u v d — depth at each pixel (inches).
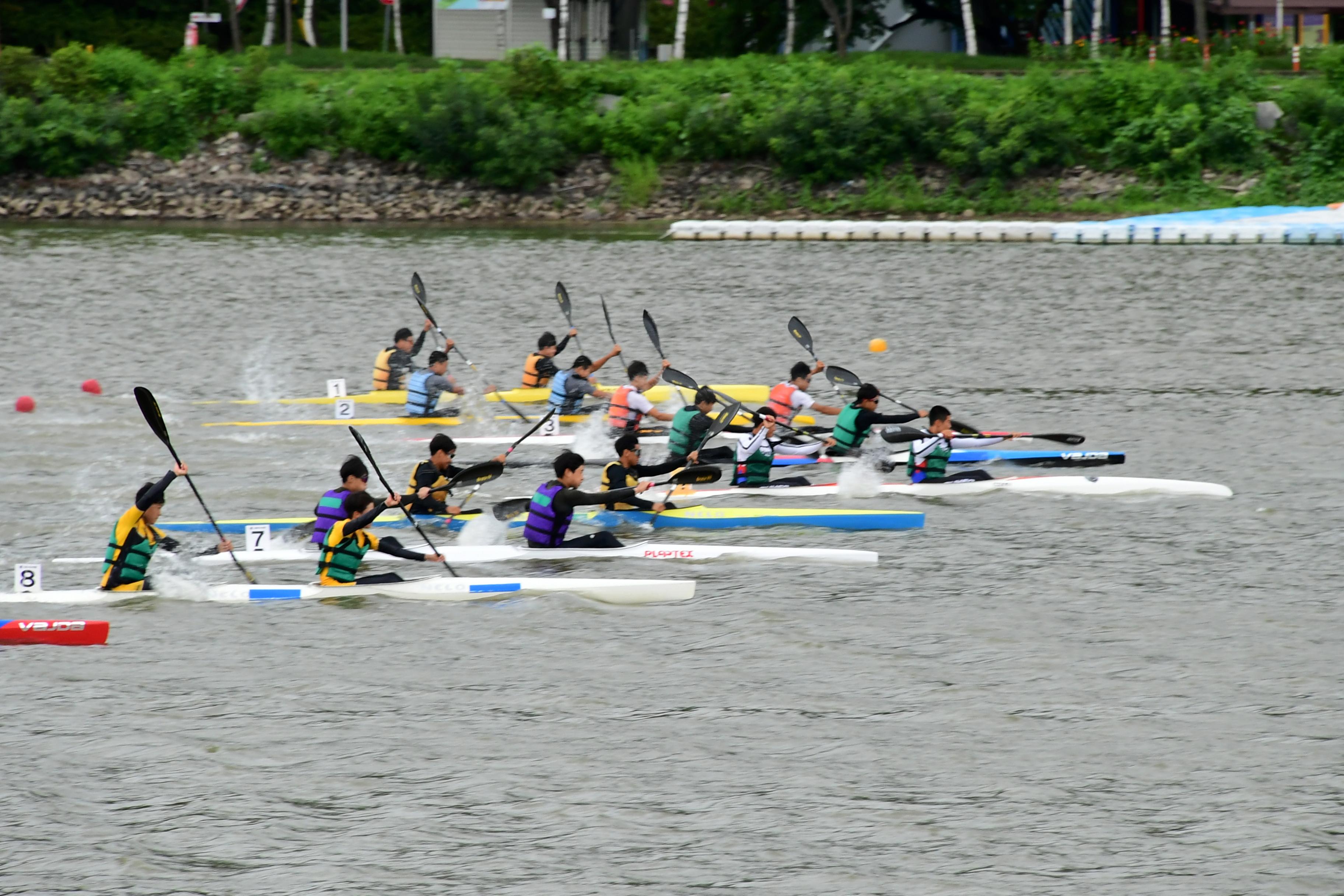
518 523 2372.0
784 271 5743.1
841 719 1628.9
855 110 7475.4
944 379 3732.8
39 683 1718.8
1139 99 7426.2
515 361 4042.8
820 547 2222.0
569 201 7632.9
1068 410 3326.8
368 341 4303.6
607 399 3196.4
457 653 1827.0
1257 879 1312.7
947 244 6555.1
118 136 7637.8
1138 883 1309.1
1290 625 1899.6
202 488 2598.4
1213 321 4530.0
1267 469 2741.1
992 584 2076.8
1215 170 7263.8
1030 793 1462.8
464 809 1439.5
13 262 5767.7
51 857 1355.8
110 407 3319.4
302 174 7706.7
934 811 1430.9
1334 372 3718.0
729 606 1988.2
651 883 1315.2
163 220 7416.3
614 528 2391.7
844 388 3636.8
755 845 1374.3
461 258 6087.6
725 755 1546.5
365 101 7834.6
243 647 1838.1
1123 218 6953.7
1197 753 1541.6
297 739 1583.4
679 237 6820.9
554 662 1795.0
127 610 1957.4
